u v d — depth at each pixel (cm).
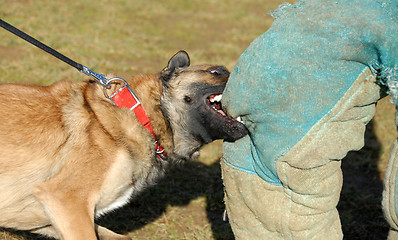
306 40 127
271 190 139
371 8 125
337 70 127
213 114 164
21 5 461
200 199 218
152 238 190
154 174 168
